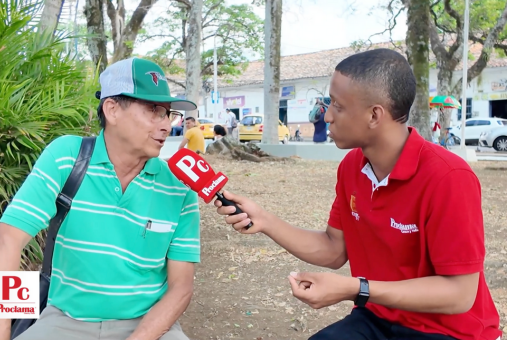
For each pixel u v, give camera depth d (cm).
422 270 200
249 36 2775
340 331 217
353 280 189
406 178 195
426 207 192
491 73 2855
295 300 429
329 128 207
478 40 2286
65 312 223
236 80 3728
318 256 239
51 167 216
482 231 191
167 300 223
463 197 187
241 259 534
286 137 2644
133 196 220
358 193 215
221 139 1517
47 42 439
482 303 204
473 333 200
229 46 2927
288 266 513
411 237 199
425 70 1343
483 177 1148
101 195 219
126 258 220
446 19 2327
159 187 227
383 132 199
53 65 433
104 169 219
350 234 226
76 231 218
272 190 944
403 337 208
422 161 196
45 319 220
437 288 187
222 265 516
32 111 382
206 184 222
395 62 194
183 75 3772
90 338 218
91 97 433
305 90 3334
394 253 204
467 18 1714
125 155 221
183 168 220
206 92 3722
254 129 2659
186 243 232
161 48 2623
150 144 219
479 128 2388
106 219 218
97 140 223
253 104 3588
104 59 1413
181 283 230
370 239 212
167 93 223
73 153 220
